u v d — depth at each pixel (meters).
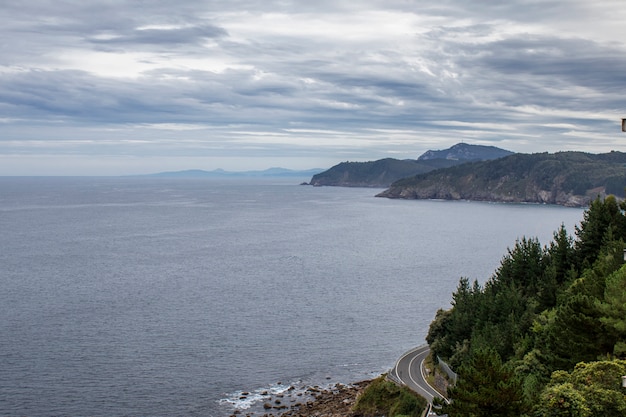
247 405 97.88
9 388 101.69
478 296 109.00
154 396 100.06
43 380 105.31
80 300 160.88
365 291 178.88
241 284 186.25
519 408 53.94
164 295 168.88
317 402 98.25
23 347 121.81
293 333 136.00
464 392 55.53
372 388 95.50
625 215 111.38
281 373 112.12
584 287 79.75
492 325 94.25
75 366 112.12
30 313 147.00
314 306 159.88
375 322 145.62
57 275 193.88
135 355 118.81
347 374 112.44
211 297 167.88
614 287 64.94
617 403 50.25
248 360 118.25
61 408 94.75
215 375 110.06
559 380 55.50
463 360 91.12
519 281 115.12
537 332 81.50
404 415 85.75
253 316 149.00
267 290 178.38
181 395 100.88
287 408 96.81
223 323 142.38
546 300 97.44
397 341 131.38
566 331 64.88
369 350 125.50
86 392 100.88
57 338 128.00
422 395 89.69
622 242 93.50
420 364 105.19
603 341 62.59
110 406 95.94
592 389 51.53
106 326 137.50
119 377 107.56
